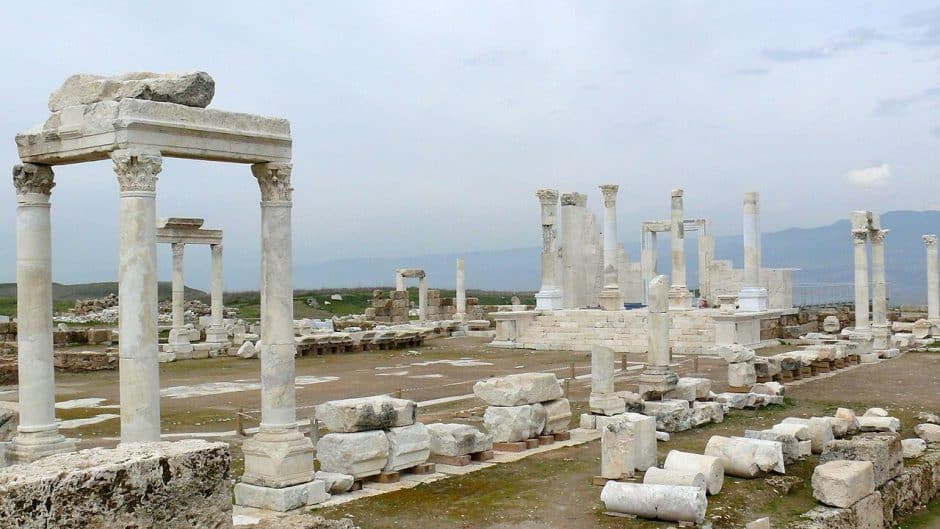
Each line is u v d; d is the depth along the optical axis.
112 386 34.53
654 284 25.84
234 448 20.61
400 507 15.65
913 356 42.47
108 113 15.00
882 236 47.47
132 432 14.91
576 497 16.41
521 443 20.45
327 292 118.00
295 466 15.75
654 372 25.67
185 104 15.70
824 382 32.59
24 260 16.81
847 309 62.38
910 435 22.69
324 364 42.50
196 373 38.94
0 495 8.34
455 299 75.25
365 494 16.50
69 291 119.56
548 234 55.00
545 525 14.74
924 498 19.53
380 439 17.34
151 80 15.41
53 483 8.63
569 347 49.66
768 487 17.42
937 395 29.16
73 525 8.73
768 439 19.59
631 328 49.56
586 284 69.69
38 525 8.51
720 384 31.58
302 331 57.16
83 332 52.62
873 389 30.64
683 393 25.62
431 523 14.74
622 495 15.27
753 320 47.41
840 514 15.96
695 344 45.97
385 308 67.38
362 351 49.81
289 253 16.38
